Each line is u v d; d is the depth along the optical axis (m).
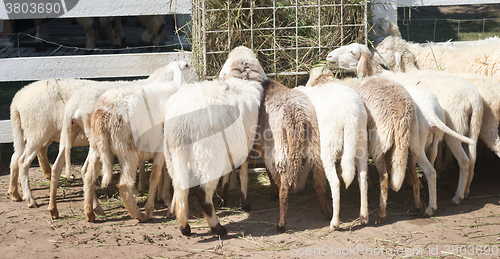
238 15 5.64
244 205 4.88
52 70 6.16
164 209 5.00
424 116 4.57
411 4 6.71
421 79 5.13
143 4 6.08
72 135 4.83
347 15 5.99
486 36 13.29
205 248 3.94
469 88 4.77
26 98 4.94
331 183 4.25
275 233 4.26
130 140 4.32
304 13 6.02
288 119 4.20
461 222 4.41
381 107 4.35
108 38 10.42
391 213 4.71
